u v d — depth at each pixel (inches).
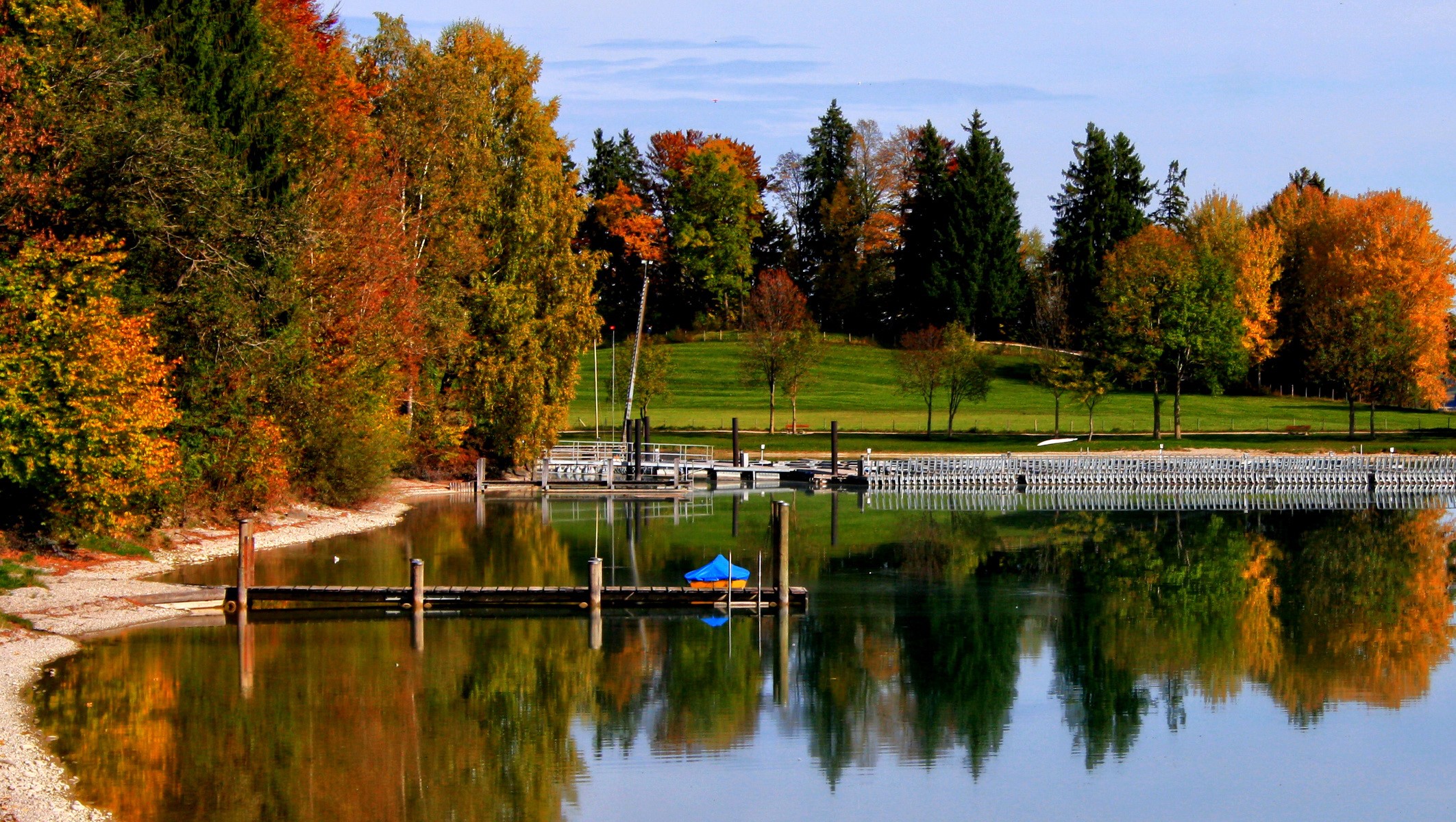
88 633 1486.2
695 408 5290.4
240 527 1648.6
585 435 4584.2
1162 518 3031.5
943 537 2610.7
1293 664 1530.5
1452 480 3806.6
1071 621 1764.3
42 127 1737.2
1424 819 1035.9
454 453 3395.7
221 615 1643.7
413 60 3125.0
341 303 2524.6
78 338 1637.6
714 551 2324.1
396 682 1348.4
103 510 1717.5
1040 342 6387.8
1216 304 4635.8
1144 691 1403.8
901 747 1202.0
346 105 2898.6
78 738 1111.0
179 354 1991.9
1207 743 1227.2
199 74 2146.9
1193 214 6136.8
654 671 1434.5
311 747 1128.8
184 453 2052.2
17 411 1583.4
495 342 3287.4
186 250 1919.3
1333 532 2783.0
